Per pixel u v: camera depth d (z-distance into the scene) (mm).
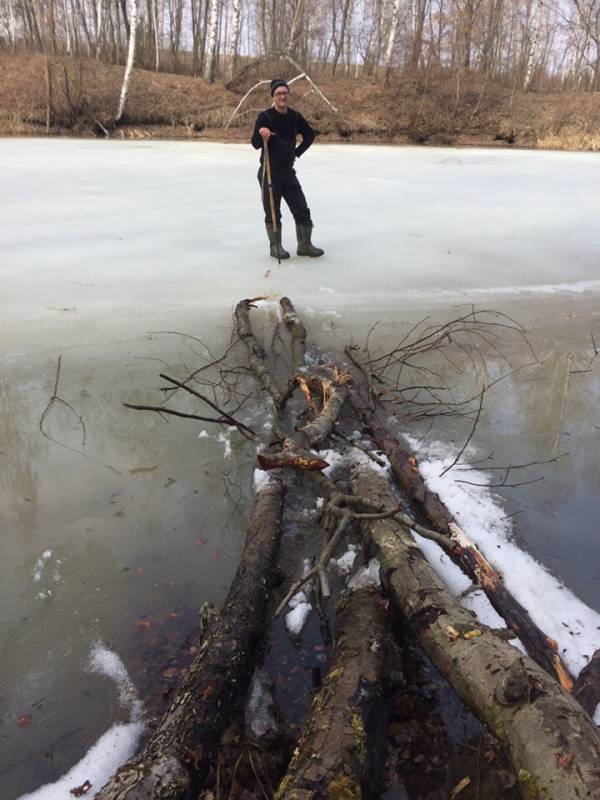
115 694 2189
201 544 2941
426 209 10234
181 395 4336
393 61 31938
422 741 1964
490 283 6816
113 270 6910
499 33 32406
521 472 3506
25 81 24812
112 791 1646
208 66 27875
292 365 4781
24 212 9453
